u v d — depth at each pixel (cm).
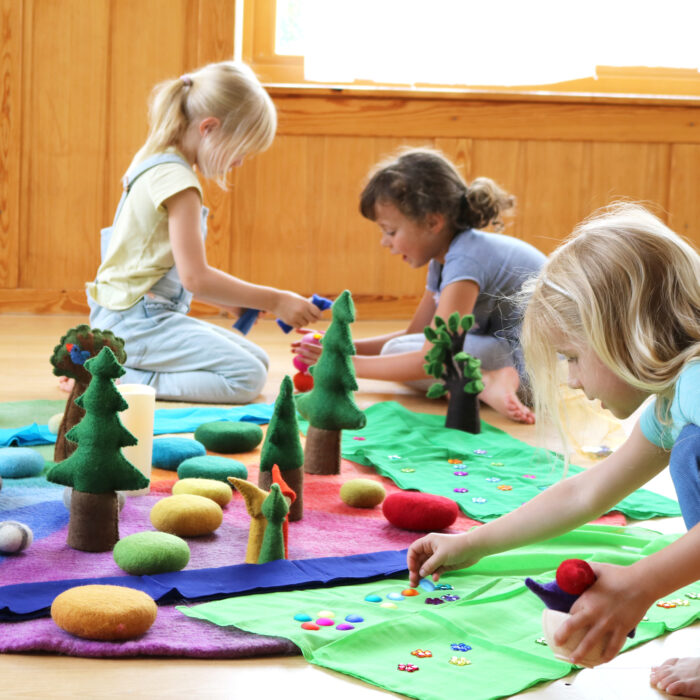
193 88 208
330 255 322
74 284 309
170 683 85
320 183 318
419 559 103
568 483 98
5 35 294
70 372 145
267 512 111
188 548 110
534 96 321
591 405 204
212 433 162
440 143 321
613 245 85
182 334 208
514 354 211
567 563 77
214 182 312
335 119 315
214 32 304
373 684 86
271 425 130
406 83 318
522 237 329
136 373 208
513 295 208
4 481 139
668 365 83
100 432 114
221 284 200
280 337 289
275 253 319
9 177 300
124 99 304
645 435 93
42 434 161
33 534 119
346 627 95
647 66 330
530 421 197
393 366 201
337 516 134
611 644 76
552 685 87
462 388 182
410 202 204
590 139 327
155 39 303
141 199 210
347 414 152
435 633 96
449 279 204
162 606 100
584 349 86
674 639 98
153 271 211
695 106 329
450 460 162
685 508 87
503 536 99
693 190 334
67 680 84
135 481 114
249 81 207
